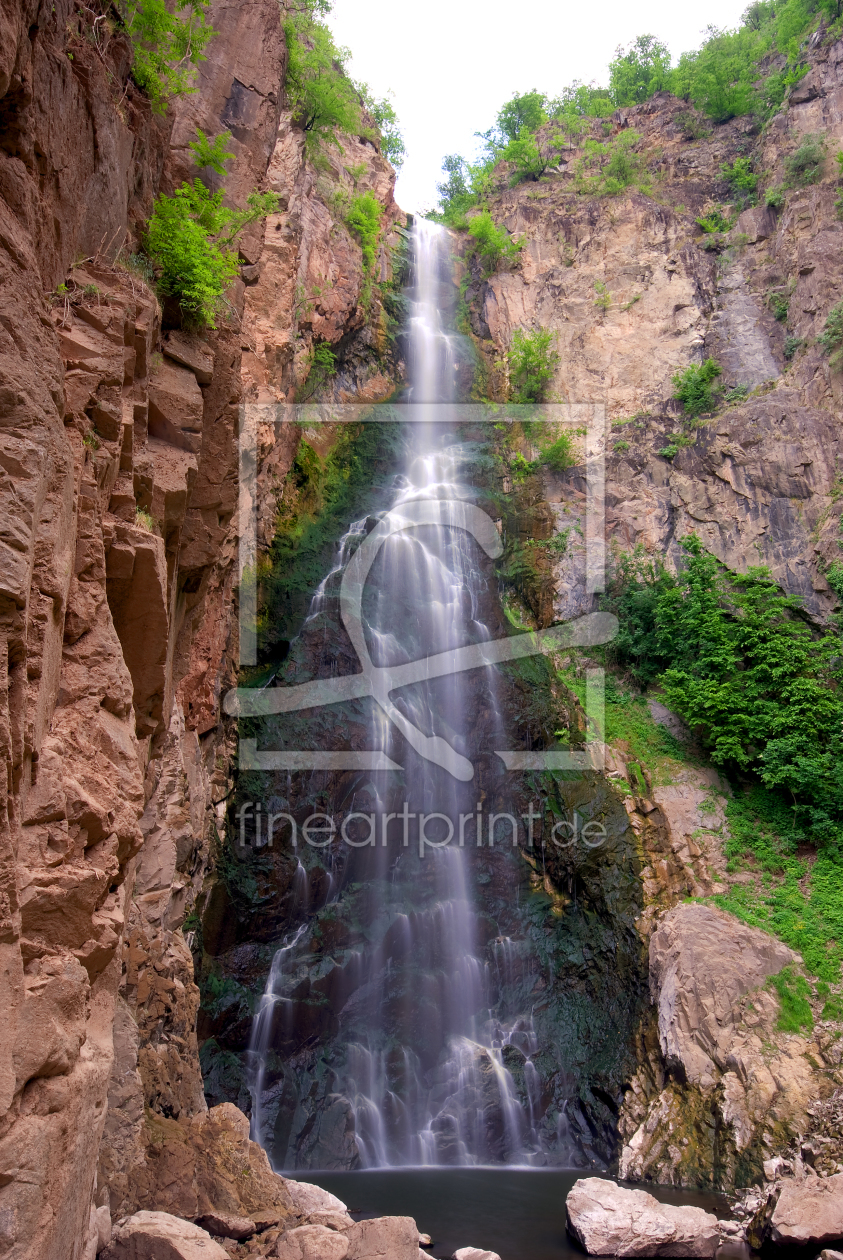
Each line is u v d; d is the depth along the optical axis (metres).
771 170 32.28
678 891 18.77
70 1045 4.61
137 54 9.01
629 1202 10.92
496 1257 9.20
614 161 36.22
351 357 30.58
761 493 25.69
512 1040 17.31
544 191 38.03
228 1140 9.27
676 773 21.62
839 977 16.50
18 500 4.50
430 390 32.31
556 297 33.62
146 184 9.20
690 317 30.70
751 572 24.02
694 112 37.38
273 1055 15.68
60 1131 4.40
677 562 26.62
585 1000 17.69
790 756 20.56
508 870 19.72
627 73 42.53
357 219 30.16
